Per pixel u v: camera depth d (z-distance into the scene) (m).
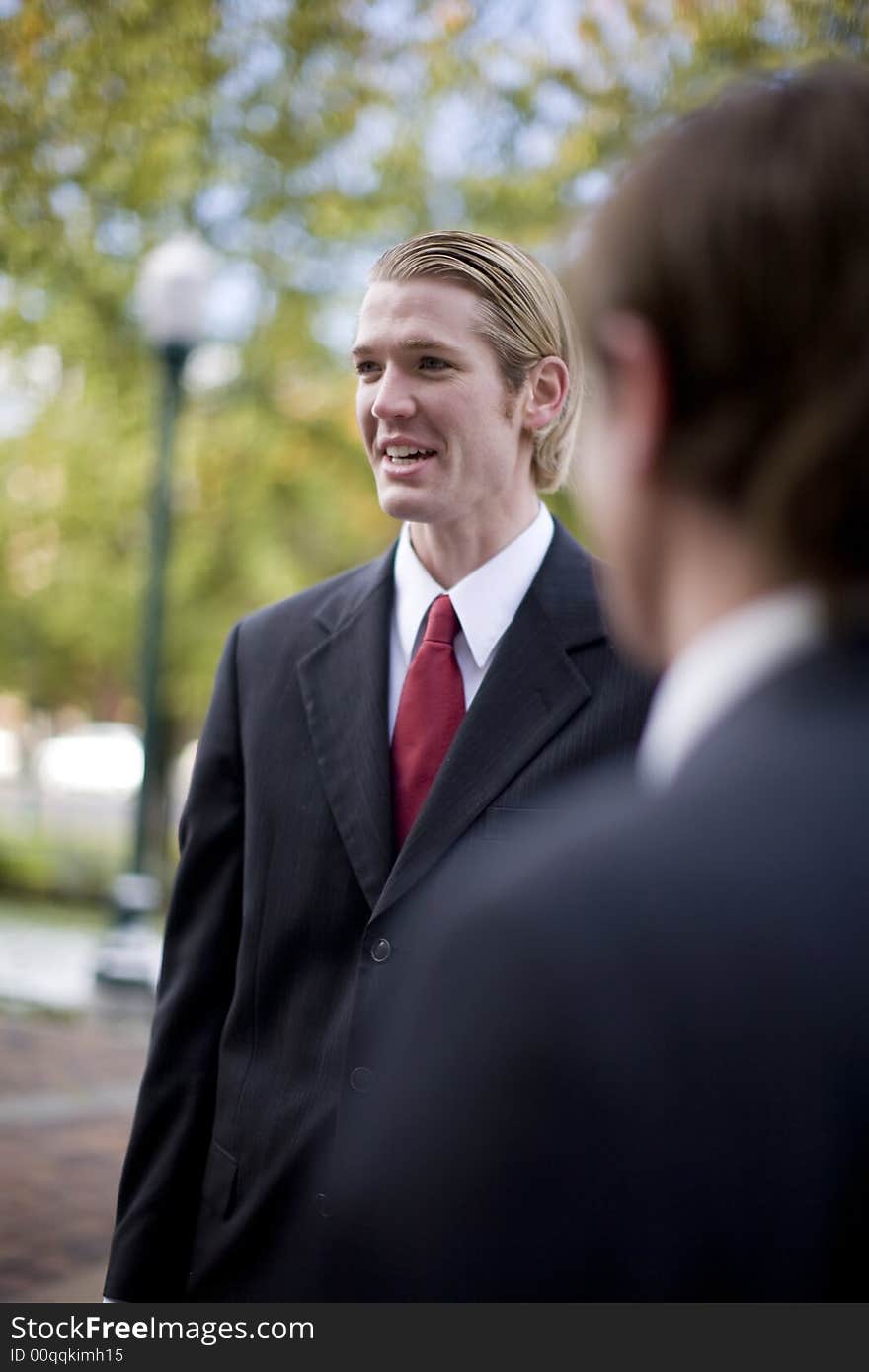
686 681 0.58
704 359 0.56
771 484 0.55
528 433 1.67
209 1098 1.63
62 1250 3.38
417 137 6.91
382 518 10.82
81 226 6.98
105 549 12.08
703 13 4.67
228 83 5.75
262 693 1.70
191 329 7.18
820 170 0.55
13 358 9.27
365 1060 1.39
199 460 10.70
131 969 6.96
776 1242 0.47
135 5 5.15
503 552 1.63
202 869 1.70
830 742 0.52
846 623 0.55
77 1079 5.30
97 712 19.69
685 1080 0.47
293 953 1.54
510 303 1.60
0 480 11.66
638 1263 0.46
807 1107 0.47
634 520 0.60
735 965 0.48
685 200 0.57
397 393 1.58
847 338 0.54
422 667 1.60
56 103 5.37
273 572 11.86
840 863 0.50
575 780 1.46
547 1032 0.47
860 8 4.08
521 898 0.50
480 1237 0.47
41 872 13.46
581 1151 0.46
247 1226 1.46
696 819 0.51
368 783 1.55
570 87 5.48
